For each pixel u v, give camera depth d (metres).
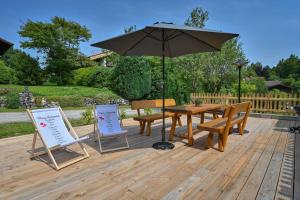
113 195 2.30
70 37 20.14
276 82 36.50
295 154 3.65
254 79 18.09
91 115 7.10
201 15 14.90
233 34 3.39
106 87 17.66
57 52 20.23
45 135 3.23
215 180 2.66
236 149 3.93
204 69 13.91
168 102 6.09
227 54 13.77
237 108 4.05
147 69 14.53
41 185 2.53
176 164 3.19
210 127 3.68
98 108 4.21
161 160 3.36
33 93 13.70
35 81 20.28
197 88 14.23
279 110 7.86
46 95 13.74
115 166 3.12
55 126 3.49
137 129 5.75
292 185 2.54
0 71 17.78
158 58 15.34
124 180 2.66
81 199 2.22
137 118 5.01
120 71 15.20
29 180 2.66
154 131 5.50
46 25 18.94
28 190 2.41
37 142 4.44
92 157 3.51
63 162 3.28
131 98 15.10
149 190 2.41
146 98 15.12
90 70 19.73
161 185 2.53
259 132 5.38
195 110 4.08
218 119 4.50
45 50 20.16
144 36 3.98
